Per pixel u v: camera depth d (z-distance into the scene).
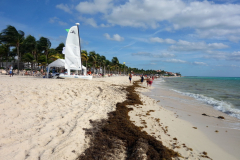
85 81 18.09
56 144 3.98
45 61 37.69
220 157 4.21
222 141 5.23
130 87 20.30
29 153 3.45
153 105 10.11
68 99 8.40
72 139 4.31
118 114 6.93
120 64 100.56
